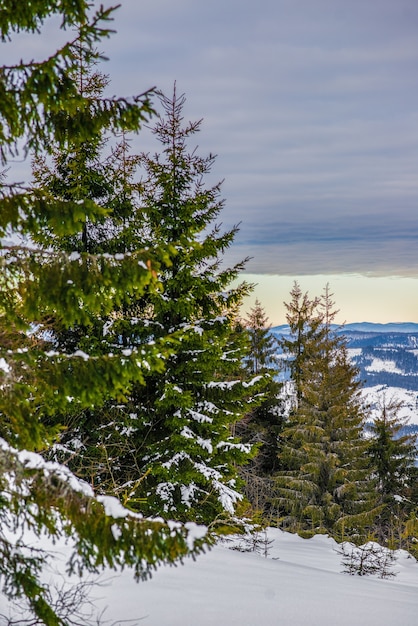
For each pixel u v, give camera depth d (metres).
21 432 4.71
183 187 12.68
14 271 4.65
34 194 4.56
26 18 4.05
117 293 4.89
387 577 13.06
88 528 4.13
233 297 12.59
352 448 24.09
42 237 9.72
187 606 7.08
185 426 12.09
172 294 12.34
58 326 10.07
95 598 6.75
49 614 4.27
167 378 12.10
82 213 4.61
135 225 12.16
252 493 23.47
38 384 4.84
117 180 12.22
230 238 12.45
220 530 5.74
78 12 3.93
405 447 28.92
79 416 11.46
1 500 4.28
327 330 28.33
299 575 9.98
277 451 27.70
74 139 4.60
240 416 13.05
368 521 22.25
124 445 11.97
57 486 4.16
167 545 4.04
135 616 6.52
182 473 11.79
